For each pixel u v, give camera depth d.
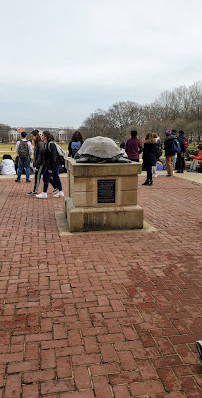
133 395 2.17
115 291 3.51
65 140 118.12
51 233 5.49
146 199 8.48
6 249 4.70
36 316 3.04
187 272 4.00
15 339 2.70
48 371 2.36
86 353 2.54
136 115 100.88
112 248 4.79
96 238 5.23
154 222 6.25
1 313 3.08
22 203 7.82
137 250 4.73
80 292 3.48
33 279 3.77
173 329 2.86
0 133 120.06
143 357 2.51
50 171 8.12
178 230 5.73
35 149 8.56
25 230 5.64
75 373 2.34
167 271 4.02
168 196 8.90
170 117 82.62
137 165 5.51
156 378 2.31
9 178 12.12
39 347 2.61
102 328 2.86
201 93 77.25
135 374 2.35
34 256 4.45
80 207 5.56
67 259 4.36
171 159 12.62
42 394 2.16
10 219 6.36
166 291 3.52
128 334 2.78
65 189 9.99
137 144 10.59
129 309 3.16
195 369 2.40
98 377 2.31
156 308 3.19
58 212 6.88
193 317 3.05
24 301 3.29
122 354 2.54
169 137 12.43
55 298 3.36
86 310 3.14
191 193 9.34
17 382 2.26
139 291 3.52
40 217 6.54
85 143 5.82
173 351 2.58
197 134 71.00
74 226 5.50
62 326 2.88
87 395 2.16
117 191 5.60
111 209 5.59
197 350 2.57
